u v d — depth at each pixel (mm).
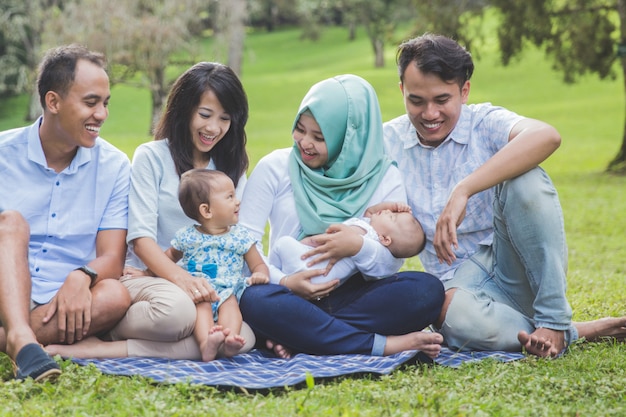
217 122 5008
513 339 4883
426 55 4949
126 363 4430
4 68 38656
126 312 4621
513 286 5051
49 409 3682
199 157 5172
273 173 5242
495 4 18906
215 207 4816
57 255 4863
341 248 4848
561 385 4250
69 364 4270
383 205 5156
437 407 3797
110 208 4965
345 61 55906
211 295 4660
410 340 4676
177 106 5047
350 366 4426
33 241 4844
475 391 4109
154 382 4145
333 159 5246
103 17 29062
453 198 4797
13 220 4527
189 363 4457
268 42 68125
